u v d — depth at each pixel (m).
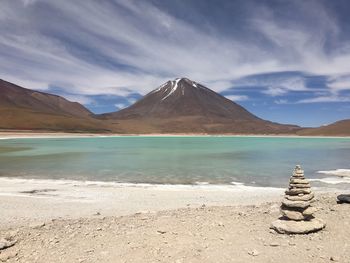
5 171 22.66
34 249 7.27
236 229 8.38
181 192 15.30
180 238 7.76
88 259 6.75
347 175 21.42
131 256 6.85
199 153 39.50
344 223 8.56
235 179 19.59
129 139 87.00
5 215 10.92
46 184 17.45
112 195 14.47
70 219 10.09
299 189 8.38
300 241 7.53
